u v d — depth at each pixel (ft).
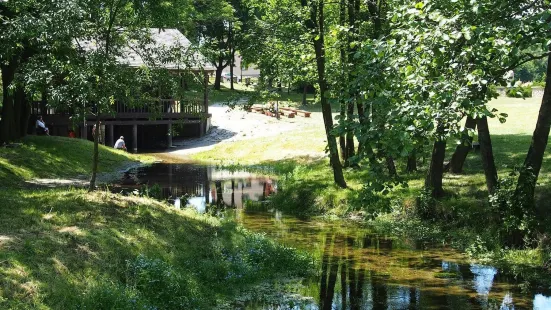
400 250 47.83
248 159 114.83
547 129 45.68
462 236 50.88
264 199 73.67
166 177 92.38
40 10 42.55
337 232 54.39
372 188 28.37
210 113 158.10
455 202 55.26
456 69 27.81
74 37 42.88
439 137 27.50
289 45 64.39
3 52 43.75
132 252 34.76
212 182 88.02
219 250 40.29
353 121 26.99
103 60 42.39
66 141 100.17
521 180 45.98
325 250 47.65
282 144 119.03
